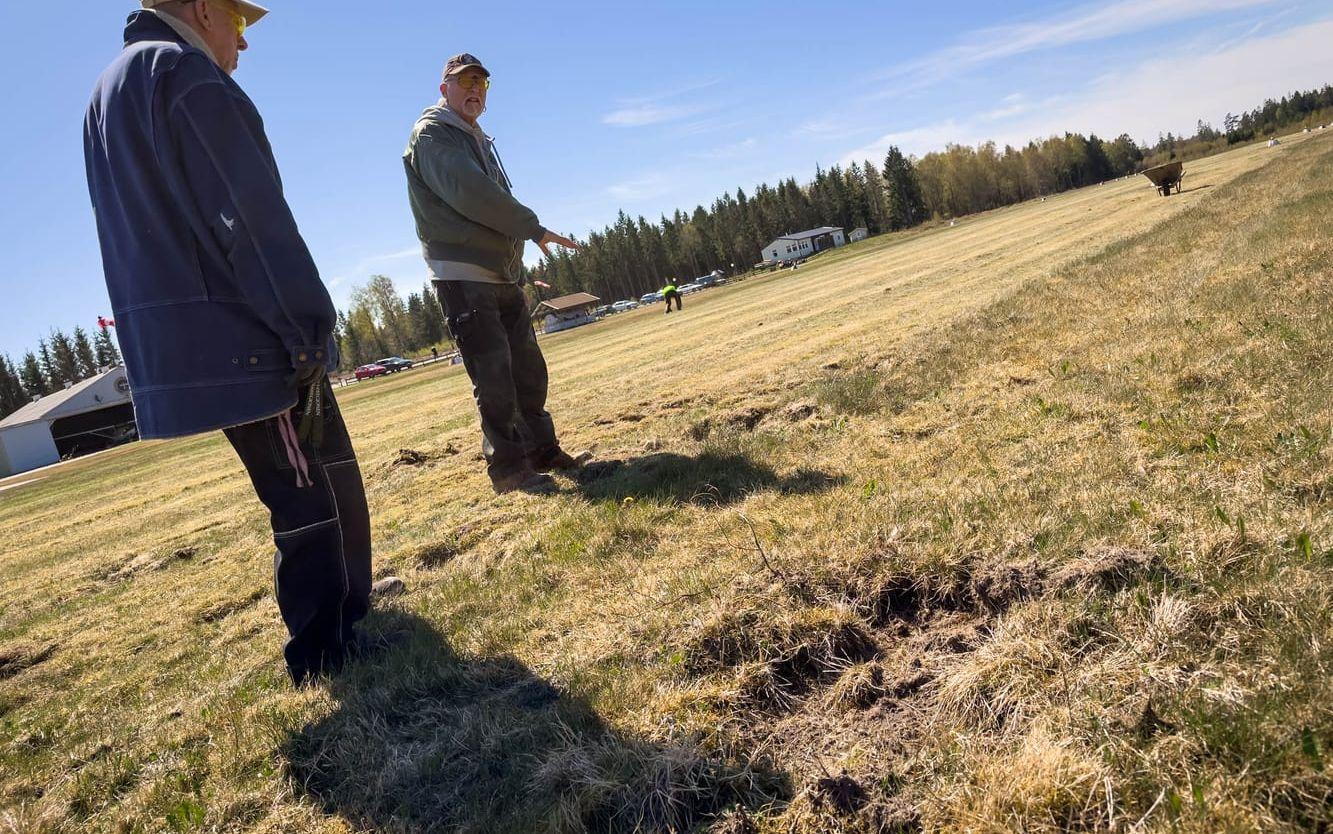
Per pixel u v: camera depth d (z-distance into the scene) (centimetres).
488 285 509
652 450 579
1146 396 408
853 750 198
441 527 488
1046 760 164
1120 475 309
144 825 223
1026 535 266
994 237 3080
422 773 219
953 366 601
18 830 230
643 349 1895
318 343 251
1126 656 194
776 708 224
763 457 466
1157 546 235
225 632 395
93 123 252
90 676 375
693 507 397
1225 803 146
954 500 316
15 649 432
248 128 250
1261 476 274
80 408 5319
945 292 1294
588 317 9450
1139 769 159
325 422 284
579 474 540
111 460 3356
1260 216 1023
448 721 245
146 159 239
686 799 188
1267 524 237
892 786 183
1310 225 791
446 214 491
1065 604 223
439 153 461
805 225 13650
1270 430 316
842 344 916
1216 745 159
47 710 339
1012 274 1295
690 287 10144
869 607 258
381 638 315
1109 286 793
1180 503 266
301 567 286
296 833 206
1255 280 609
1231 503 258
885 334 908
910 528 292
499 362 517
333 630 298
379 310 12575
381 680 279
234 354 247
